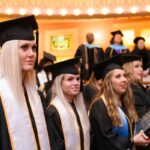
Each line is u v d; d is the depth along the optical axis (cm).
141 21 955
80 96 328
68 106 312
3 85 203
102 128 304
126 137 306
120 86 321
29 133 202
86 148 307
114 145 296
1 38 213
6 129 197
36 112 212
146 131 296
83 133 308
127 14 933
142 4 920
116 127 307
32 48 212
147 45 946
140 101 410
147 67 806
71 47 1046
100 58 898
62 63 330
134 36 966
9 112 199
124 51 838
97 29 1014
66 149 297
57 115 302
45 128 215
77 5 950
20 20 220
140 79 426
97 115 310
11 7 927
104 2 943
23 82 216
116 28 992
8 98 200
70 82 323
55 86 327
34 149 203
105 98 319
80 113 319
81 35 1034
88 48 896
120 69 328
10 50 201
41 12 941
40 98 227
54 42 1059
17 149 197
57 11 948
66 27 1048
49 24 1059
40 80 571
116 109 312
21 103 203
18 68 201
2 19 938
